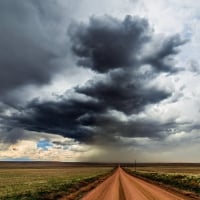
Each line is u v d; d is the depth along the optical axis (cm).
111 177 6062
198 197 2256
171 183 4066
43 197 2238
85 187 3362
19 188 3778
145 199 2131
